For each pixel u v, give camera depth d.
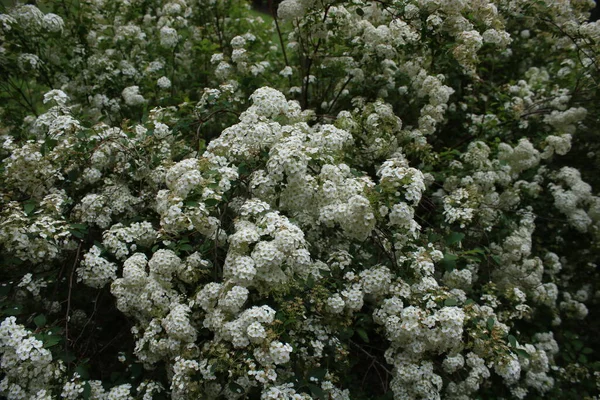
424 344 2.56
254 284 2.39
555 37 4.95
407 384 2.69
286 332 2.47
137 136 3.38
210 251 2.76
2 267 2.97
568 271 4.87
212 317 2.38
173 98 4.48
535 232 4.94
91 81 4.63
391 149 3.91
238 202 2.96
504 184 4.37
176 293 2.62
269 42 6.04
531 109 5.14
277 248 2.30
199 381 2.30
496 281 4.07
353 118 3.67
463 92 5.23
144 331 2.65
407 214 2.46
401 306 2.57
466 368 3.07
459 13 3.88
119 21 5.44
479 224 3.95
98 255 2.71
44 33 4.13
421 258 2.70
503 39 4.03
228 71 4.44
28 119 4.43
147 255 3.01
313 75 4.88
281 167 2.54
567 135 4.49
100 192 3.34
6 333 2.32
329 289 2.71
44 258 2.89
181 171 2.57
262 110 3.12
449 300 2.52
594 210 4.57
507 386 3.65
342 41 4.45
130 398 2.43
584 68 4.57
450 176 4.18
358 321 2.82
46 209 2.80
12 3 3.99
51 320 2.96
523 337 3.99
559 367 4.05
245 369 2.14
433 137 4.93
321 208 2.67
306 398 2.20
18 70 4.16
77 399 2.40
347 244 3.12
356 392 3.13
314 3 4.11
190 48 5.30
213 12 5.63
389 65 4.64
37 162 2.90
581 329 4.61
